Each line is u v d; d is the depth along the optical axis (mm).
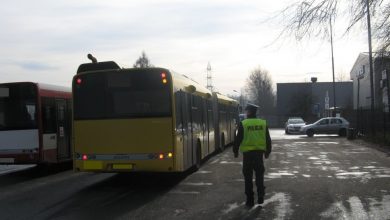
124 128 11812
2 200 10500
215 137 20219
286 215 8430
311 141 30781
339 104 83062
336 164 16609
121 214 8789
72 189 12047
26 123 14742
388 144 24312
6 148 14812
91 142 11977
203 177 13719
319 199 9938
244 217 8312
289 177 13336
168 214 8711
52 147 15352
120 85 11898
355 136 33031
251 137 9297
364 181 12492
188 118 13547
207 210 8977
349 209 8914
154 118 11727
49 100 15352
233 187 11742
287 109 84062
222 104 22844
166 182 12883
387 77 24953
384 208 8977
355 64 63188
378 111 30078
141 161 11711
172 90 11727
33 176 15195
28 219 8484
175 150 11688
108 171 11906
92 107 12008
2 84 14922
